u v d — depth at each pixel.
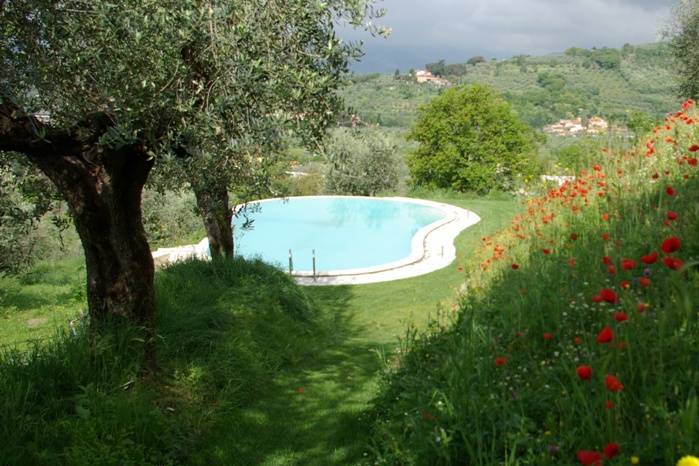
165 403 5.70
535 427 2.63
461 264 15.30
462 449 2.85
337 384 7.18
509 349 3.56
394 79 135.25
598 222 6.11
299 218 27.64
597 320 3.50
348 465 4.87
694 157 6.20
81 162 5.43
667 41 18.53
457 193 34.62
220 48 4.53
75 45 4.91
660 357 2.49
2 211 7.02
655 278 3.62
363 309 11.96
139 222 6.00
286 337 8.71
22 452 4.27
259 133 4.71
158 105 4.56
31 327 10.61
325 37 5.17
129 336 5.82
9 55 5.12
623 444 2.16
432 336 4.96
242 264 10.50
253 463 5.11
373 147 34.50
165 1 4.46
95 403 4.99
